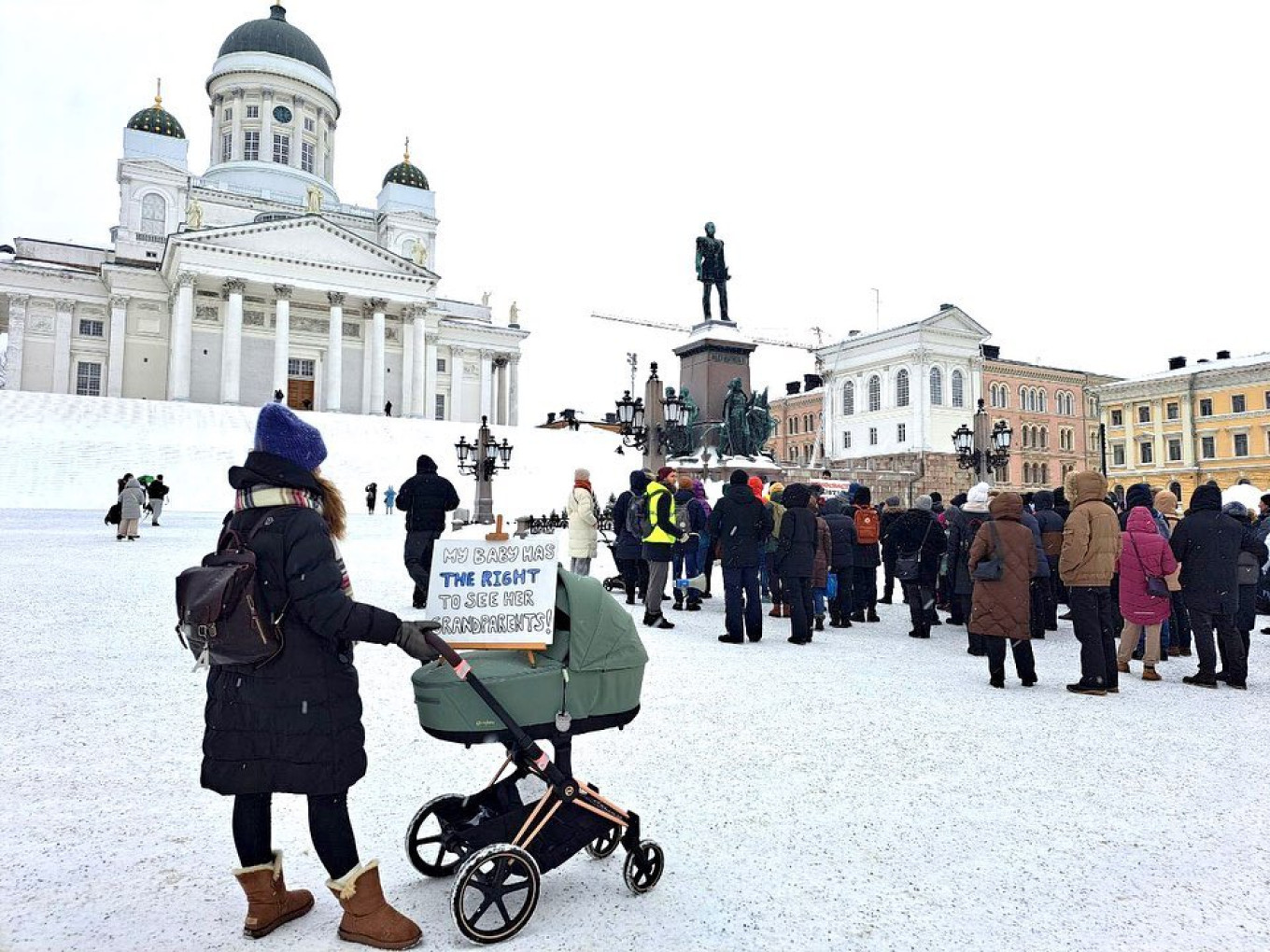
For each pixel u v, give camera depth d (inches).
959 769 182.7
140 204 2723.9
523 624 119.6
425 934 109.3
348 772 106.0
